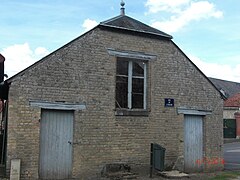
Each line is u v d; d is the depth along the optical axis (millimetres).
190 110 15297
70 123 12523
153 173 13898
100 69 13102
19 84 11508
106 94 13164
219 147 16281
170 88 14766
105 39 13320
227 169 16625
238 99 46469
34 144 11625
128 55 13773
